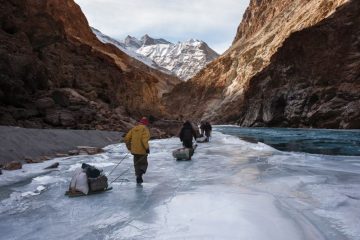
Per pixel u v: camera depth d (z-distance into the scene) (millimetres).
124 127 23438
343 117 38188
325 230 4219
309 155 11930
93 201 5855
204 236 3959
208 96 110250
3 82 17078
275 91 50531
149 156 12594
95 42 86812
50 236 4188
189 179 7699
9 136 11688
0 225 4621
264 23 121875
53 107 19688
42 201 5906
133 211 5152
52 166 9500
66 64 31766
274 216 4676
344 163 9914
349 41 41375
